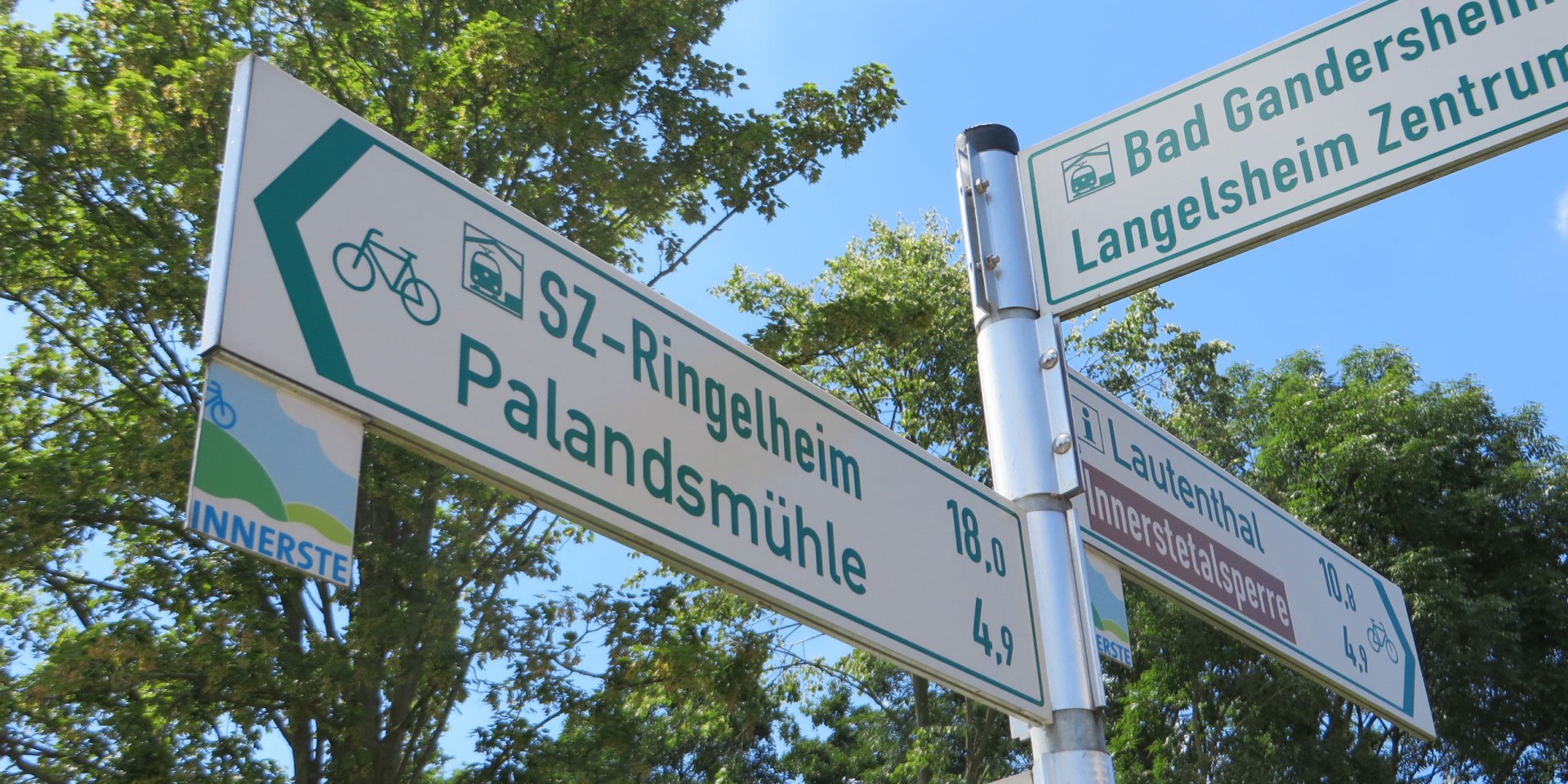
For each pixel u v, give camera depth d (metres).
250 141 1.86
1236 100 3.09
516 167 11.73
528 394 2.14
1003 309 3.20
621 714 10.55
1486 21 2.87
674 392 2.43
